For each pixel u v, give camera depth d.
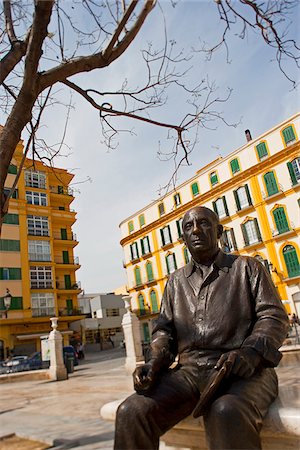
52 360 14.02
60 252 37.97
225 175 35.00
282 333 1.96
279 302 2.09
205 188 36.59
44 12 3.69
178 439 2.28
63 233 38.72
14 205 34.22
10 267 32.56
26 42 4.50
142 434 1.73
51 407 7.00
